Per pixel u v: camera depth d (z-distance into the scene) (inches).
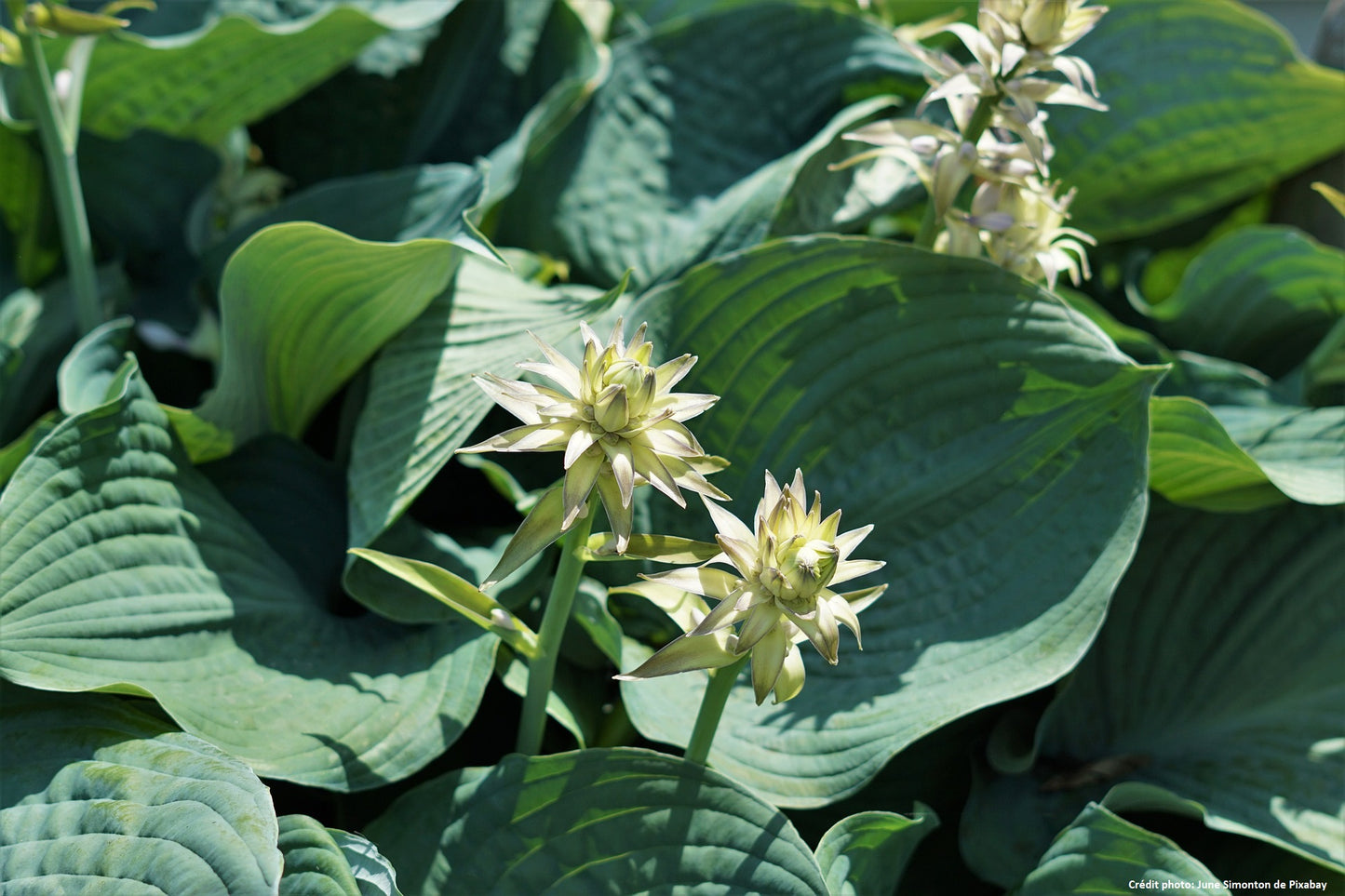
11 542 62.6
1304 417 72.3
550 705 65.9
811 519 59.6
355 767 63.4
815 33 78.7
